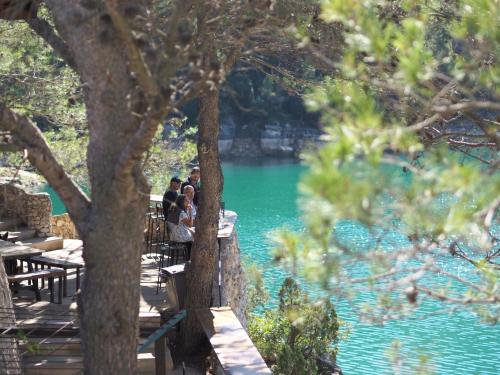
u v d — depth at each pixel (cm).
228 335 1156
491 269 630
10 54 1582
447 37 708
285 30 636
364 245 527
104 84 654
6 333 1038
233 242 1658
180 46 593
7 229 1886
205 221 1245
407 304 515
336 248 441
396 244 529
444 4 721
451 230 393
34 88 1595
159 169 1997
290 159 8119
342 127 389
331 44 845
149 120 580
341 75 830
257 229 3841
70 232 2077
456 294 541
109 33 630
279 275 2767
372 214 372
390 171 399
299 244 437
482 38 514
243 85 7919
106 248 659
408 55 481
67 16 654
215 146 1227
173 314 1284
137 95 630
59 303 1325
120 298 667
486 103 453
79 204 671
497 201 388
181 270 1299
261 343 1677
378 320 521
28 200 1944
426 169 445
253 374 988
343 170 359
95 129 662
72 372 1106
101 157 660
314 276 432
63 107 1612
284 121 8394
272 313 1794
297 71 1127
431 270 495
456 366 1959
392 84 485
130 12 622
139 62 551
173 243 1488
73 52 669
